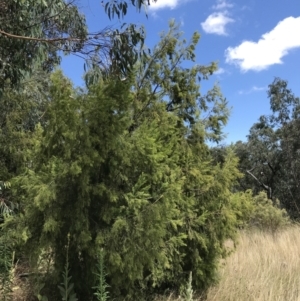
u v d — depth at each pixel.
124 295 4.36
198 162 5.57
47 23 5.17
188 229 4.97
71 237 3.99
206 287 5.25
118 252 3.87
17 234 3.90
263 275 6.05
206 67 6.04
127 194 3.96
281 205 22.25
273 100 23.53
